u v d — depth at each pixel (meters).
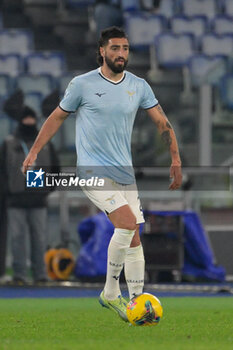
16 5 66.50
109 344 12.60
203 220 41.09
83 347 12.05
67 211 37.38
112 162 16.47
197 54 57.94
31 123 33.28
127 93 16.59
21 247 33.72
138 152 43.16
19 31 59.75
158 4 63.50
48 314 20.64
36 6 65.25
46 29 64.88
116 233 16.14
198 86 45.09
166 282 36.03
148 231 34.69
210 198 41.41
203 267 35.81
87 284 33.34
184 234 35.38
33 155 16.92
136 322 15.96
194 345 12.59
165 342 13.09
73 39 64.19
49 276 36.03
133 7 62.34
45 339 13.87
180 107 45.06
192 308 22.91
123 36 16.44
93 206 38.97
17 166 33.06
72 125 45.59
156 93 50.88
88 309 22.66
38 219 33.53
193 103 44.38
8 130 47.97
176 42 57.97
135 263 16.66
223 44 59.19
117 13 60.97
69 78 53.34
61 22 64.88
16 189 33.16
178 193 42.62
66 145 45.59
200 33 61.06
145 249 34.44
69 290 31.70
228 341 13.52
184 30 60.88
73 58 61.12
